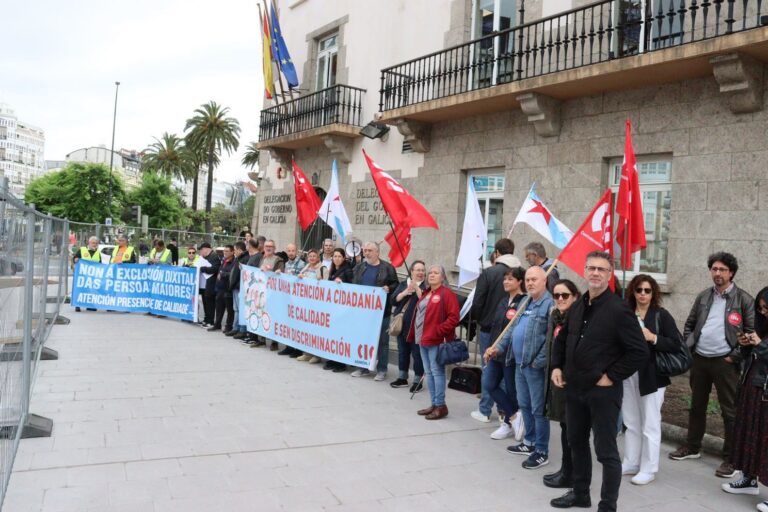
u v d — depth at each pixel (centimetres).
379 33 1486
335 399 715
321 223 1688
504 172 1182
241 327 1101
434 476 492
